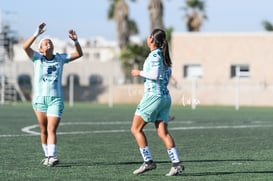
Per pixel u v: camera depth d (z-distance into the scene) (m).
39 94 28.55
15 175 25.47
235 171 27.00
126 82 119.31
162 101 25.25
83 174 25.94
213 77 111.94
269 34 109.56
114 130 48.38
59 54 28.84
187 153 33.75
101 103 107.38
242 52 110.69
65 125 53.59
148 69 24.98
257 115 72.31
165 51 25.23
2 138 40.84
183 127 52.59
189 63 112.75
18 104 100.12
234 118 66.06
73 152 33.72
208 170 27.25
